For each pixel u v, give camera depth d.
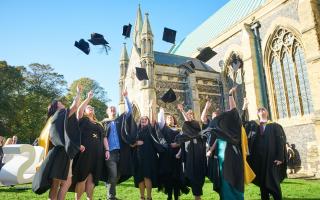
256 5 28.67
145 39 28.59
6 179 10.70
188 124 7.07
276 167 6.82
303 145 19.80
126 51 39.25
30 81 47.56
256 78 23.94
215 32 34.59
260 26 24.94
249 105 23.97
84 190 6.61
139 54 31.02
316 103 18.17
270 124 7.11
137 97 30.09
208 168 6.78
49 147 5.54
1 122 38.16
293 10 21.52
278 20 22.62
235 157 6.05
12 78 40.94
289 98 21.64
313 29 18.80
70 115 5.33
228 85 29.88
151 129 7.63
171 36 13.77
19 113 40.50
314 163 18.78
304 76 20.36
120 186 10.96
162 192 9.40
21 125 41.03
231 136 6.04
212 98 29.88
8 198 7.77
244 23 25.67
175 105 27.80
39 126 43.31
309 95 19.84
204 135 7.28
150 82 26.75
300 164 19.91
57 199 5.37
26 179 10.97
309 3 19.30
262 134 7.14
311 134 19.28
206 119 7.99
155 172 7.30
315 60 18.45
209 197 8.05
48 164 5.05
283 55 22.41
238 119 6.28
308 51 18.98
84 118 6.51
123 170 7.23
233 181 5.84
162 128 8.02
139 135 7.68
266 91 23.48
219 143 6.29
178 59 34.41
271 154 6.81
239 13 31.41
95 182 6.31
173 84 28.55
